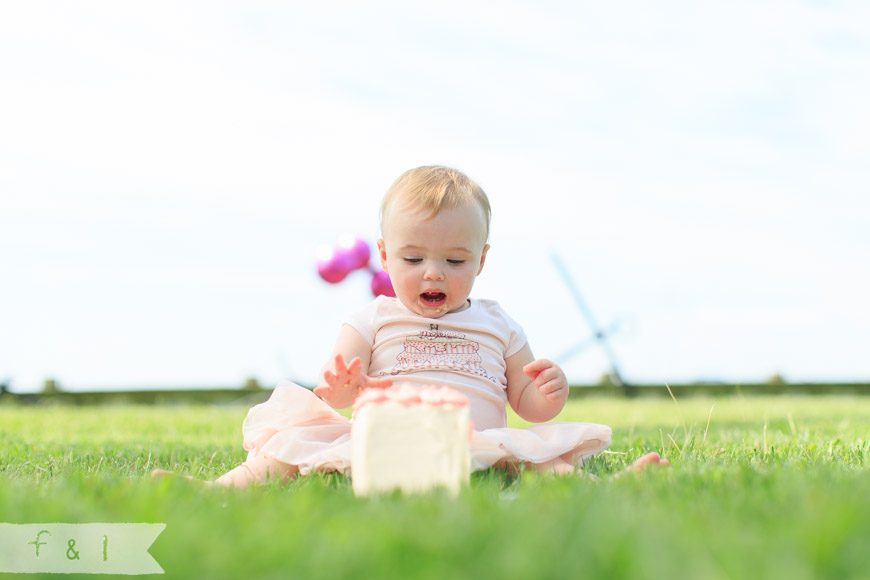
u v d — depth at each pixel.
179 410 9.52
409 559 1.09
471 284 2.82
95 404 13.51
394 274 2.81
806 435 3.79
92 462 2.98
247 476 2.42
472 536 1.18
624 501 1.54
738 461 2.51
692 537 1.15
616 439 4.00
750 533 1.22
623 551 1.05
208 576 1.08
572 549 1.10
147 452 3.42
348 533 1.22
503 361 2.90
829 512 1.23
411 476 1.82
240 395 13.65
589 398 12.48
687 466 2.29
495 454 2.39
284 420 2.56
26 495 1.66
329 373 2.31
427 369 2.71
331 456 2.33
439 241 2.74
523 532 1.18
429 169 2.93
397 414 1.83
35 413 8.42
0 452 3.36
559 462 2.50
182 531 1.30
